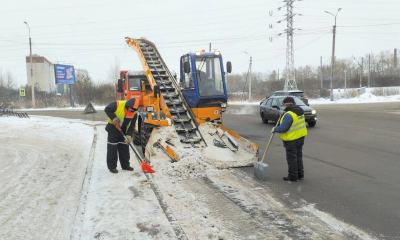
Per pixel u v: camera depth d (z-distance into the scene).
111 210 4.57
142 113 9.03
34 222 4.28
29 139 11.48
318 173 6.77
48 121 17.56
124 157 6.82
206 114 9.16
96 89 44.06
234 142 7.84
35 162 7.79
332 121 16.27
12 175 6.61
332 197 5.25
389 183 5.97
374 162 7.64
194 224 4.17
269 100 15.95
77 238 3.76
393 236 3.87
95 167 7.14
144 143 8.44
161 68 10.95
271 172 6.86
